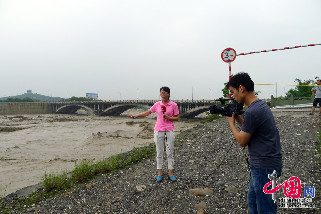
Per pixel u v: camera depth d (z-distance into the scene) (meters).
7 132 33.22
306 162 4.62
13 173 11.51
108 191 3.88
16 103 98.69
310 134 6.75
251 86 1.90
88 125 41.97
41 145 21.09
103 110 81.19
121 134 24.70
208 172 4.48
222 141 6.76
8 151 18.12
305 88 33.12
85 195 3.78
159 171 4.17
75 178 4.57
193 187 3.83
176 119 4.07
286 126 8.16
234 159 5.15
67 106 93.12
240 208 3.06
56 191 4.13
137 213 3.13
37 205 3.61
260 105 1.83
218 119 10.84
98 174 4.83
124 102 69.44
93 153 16.30
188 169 4.74
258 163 1.82
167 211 3.12
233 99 2.05
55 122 50.16
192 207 3.18
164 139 4.16
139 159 5.78
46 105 108.62
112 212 3.20
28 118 64.12
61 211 3.30
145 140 21.16
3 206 3.73
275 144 1.80
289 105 17.61
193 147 6.42
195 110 49.81
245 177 4.11
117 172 4.84
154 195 3.62
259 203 1.83
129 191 3.82
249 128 1.82
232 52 7.85
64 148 19.22
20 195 4.19
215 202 3.28
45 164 13.41
